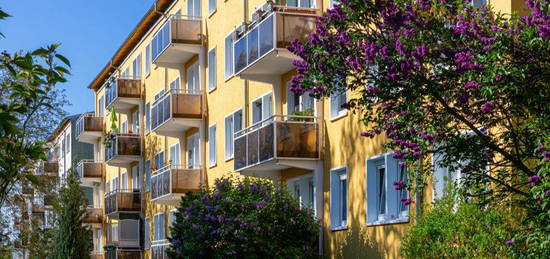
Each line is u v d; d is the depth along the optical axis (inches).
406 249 617.3
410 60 436.5
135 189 1804.9
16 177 266.2
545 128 428.5
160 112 1413.6
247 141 991.6
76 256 1811.0
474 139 455.2
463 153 458.6
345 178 892.6
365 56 464.1
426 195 698.8
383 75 456.4
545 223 424.2
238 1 1181.1
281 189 928.3
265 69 1000.9
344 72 475.5
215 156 1304.1
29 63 270.8
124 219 1809.8
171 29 1350.9
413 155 464.8
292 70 1000.9
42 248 1745.8
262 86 1095.0
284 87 1022.4
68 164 2790.4
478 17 438.0
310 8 943.7
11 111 258.2
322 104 935.0
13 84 275.1
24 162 264.7
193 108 1344.7
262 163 948.6
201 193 951.6
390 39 460.8
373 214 823.7
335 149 900.0
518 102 431.2
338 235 887.1
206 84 1347.2
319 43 479.2
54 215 1847.9
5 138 260.7
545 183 387.2
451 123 472.1
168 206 1581.0
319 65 477.4
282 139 922.7
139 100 1820.9
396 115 480.1
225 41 1237.1
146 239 1768.0
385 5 456.8
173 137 1541.6
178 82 1555.1
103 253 2176.4
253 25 1020.5
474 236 539.5
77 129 2336.4
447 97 450.6
